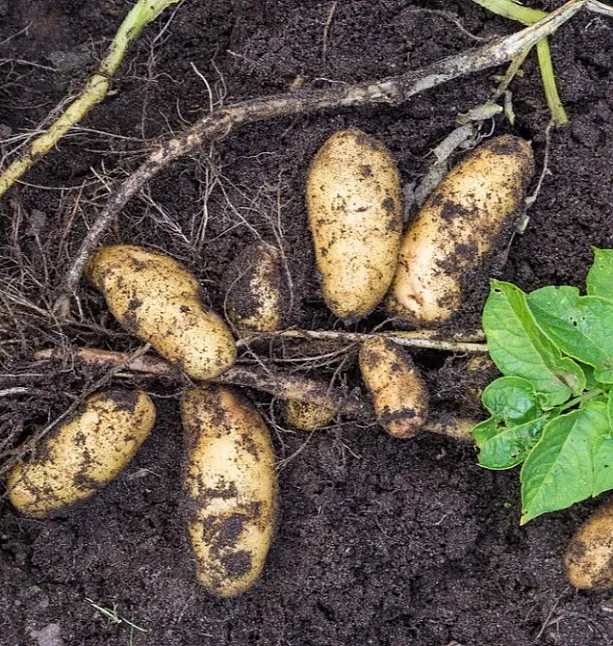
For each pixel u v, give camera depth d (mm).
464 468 615
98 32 639
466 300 583
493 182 567
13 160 623
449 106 613
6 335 581
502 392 558
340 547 608
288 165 612
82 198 610
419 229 574
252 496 556
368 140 569
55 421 558
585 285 614
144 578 608
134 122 630
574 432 546
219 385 571
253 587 606
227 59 629
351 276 564
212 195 616
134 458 607
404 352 571
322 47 616
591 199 613
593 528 576
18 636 598
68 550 608
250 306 578
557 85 615
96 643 605
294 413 594
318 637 611
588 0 588
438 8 623
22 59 636
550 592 604
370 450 610
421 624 616
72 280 572
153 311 550
